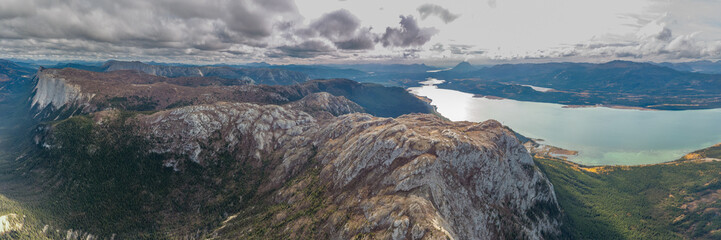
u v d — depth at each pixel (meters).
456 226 143.12
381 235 129.62
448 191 156.38
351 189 179.38
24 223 195.50
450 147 172.50
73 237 195.50
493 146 190.50
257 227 186.12
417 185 151.88
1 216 192.75
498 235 161.50
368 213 146.88
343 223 150.88
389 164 177.25
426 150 173.00
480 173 174.12
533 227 180.00
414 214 130.50
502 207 176.38
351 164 196.50
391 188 158.12
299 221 171.62
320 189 198.62
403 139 186.75
